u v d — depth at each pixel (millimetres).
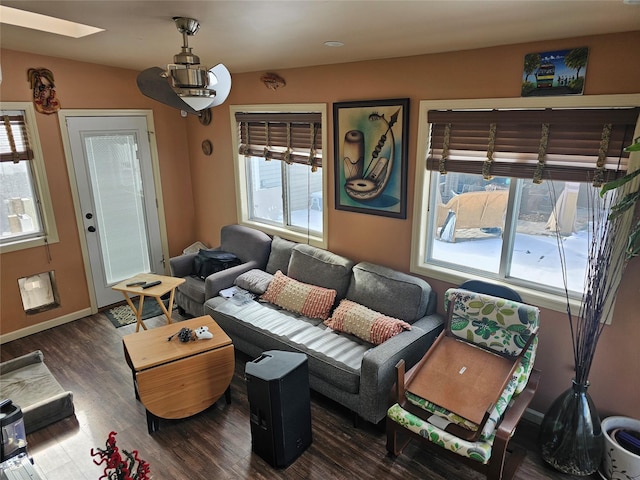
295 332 3279
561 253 2803
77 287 4488
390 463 2641
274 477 2541
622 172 2412
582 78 2408
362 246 3809
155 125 4859
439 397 2512
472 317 2752
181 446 2781
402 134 3256
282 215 4586
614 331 2555
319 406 3170
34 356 3453
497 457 2174
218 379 3039
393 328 3027
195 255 4512
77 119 4207
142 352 2871
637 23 2047
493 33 2344
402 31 2367
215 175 5023
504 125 2775
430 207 3373
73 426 2965
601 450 2463
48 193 4117
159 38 2807
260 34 2539
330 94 3686
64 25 2902
